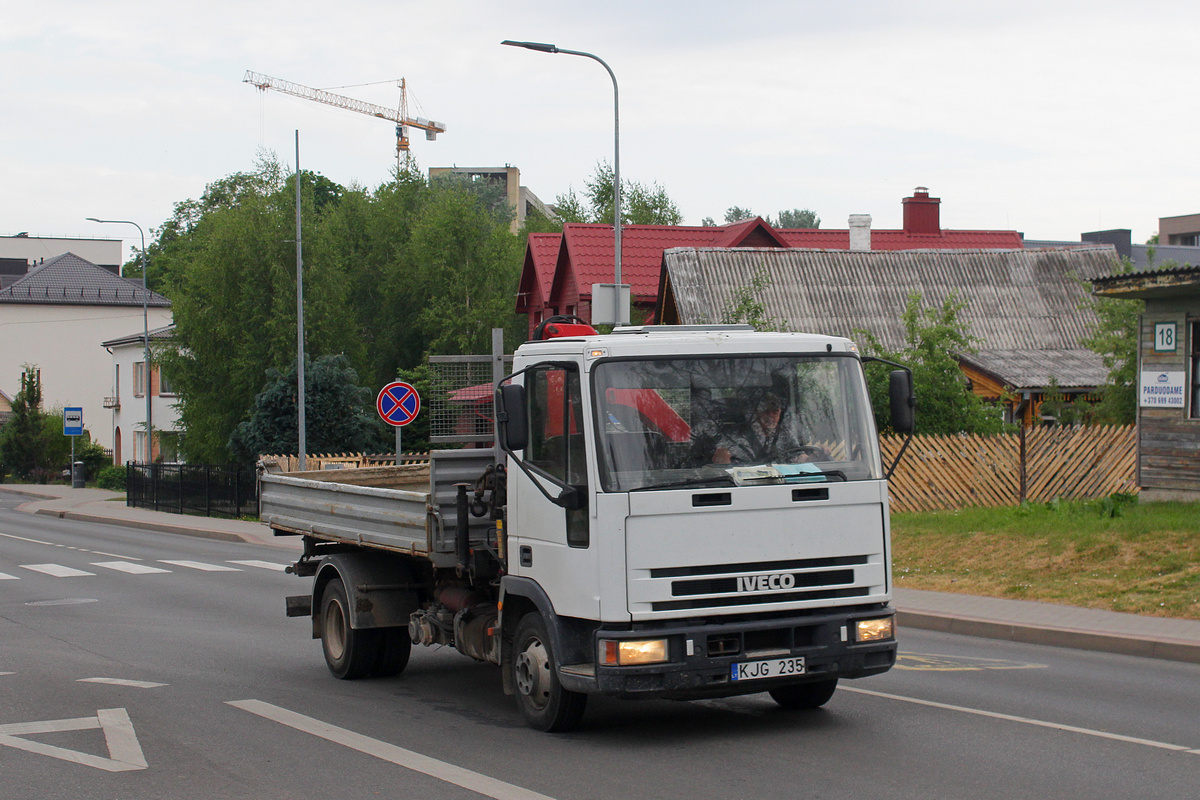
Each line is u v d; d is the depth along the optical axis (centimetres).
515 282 4675
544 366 766
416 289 4544
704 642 718
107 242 9944
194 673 1087
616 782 670
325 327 3834
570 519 745
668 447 739
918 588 1468
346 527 1029
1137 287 1755
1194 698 902
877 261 3347
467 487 871
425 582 1011
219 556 2411
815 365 783
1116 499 1803
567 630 761
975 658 1095
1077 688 945
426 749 763
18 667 1123
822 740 770
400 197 4841
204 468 3569
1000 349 3125
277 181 3981
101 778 704
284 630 1385
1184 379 1786
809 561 752
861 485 768
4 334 7325
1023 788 646
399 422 2361
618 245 2275
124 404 6241
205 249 3956
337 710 905
